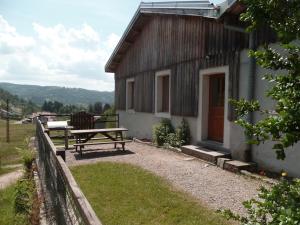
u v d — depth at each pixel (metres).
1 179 9.46
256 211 2.28
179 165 7.91
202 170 7.35
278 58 2.30
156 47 12.73
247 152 7.39
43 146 7.05
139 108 14.56
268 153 6.92
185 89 10.40
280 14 2.21
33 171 8.61
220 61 8.56
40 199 6.20
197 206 5.11
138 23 13.70
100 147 11.25
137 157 9.21
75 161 8.86
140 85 14.47
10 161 12.12
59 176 3.91
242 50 7.69
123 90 16.97
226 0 7.03
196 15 8.60
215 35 8.81
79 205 2.38
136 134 15.02
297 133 1.97
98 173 7.35
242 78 7.68
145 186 6.23
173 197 5.56
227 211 2.51
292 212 1.86
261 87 7.04
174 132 10.91
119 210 5.10
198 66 9.65
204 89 9.48
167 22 11.77
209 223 4.48
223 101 8.96
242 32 7.47
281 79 2.24
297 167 6.19
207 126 9.60
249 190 5.80
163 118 12.01
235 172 7.04
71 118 14.05
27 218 5.74
